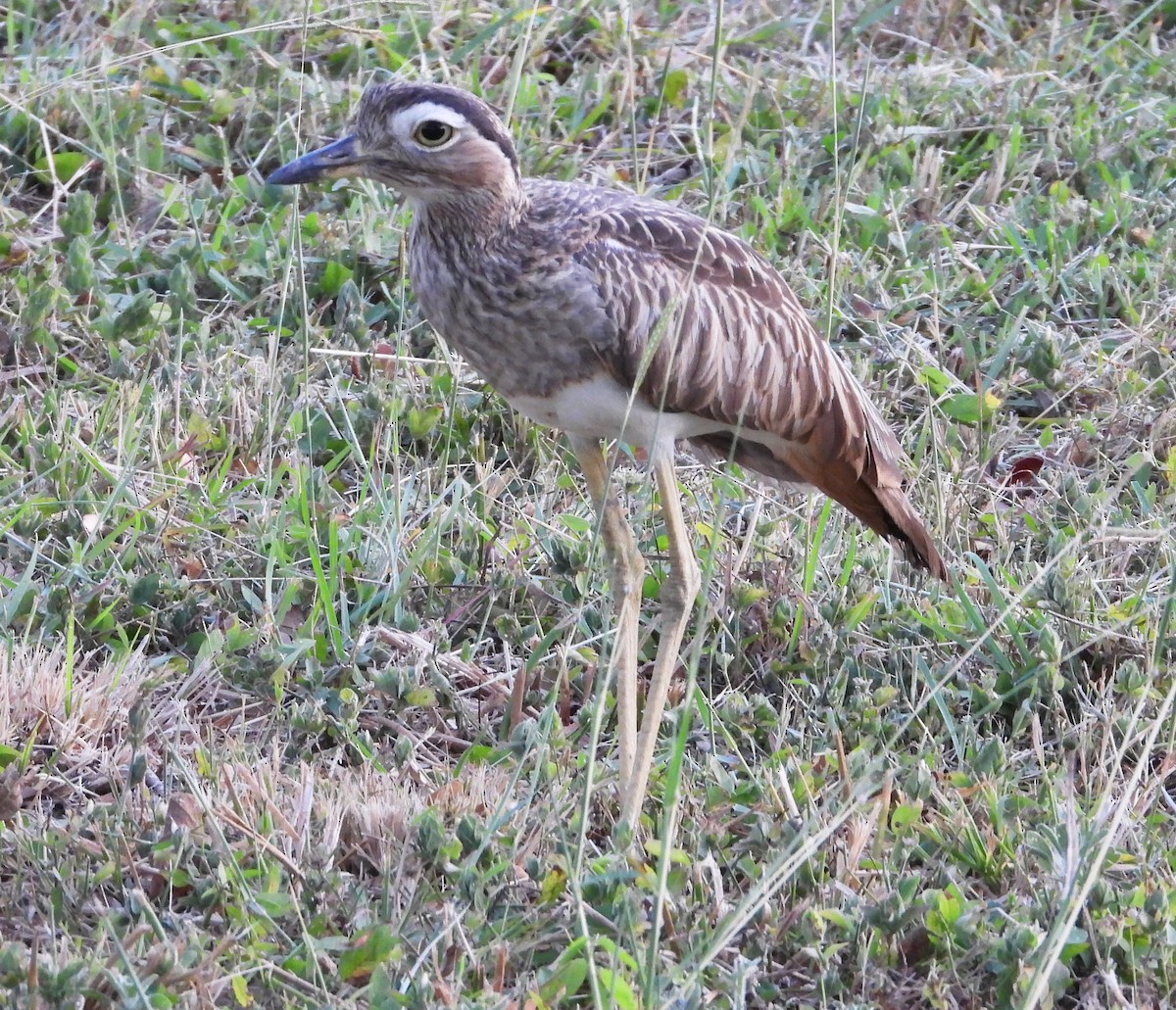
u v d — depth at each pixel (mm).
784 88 14727
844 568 10633
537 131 14117
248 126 13961
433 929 7840
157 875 8094
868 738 9305
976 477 11492
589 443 9602
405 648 9891
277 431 11445
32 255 12562
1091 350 12500
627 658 9320
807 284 12562
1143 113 14852
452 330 9297
